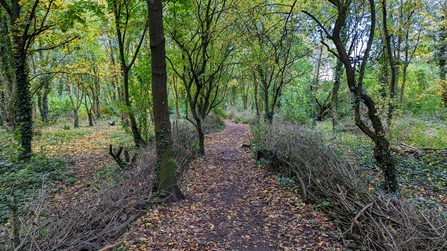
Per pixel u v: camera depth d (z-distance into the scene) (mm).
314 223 4492
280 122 11883
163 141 5672
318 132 8414
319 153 6293
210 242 4066
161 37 5449
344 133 10406
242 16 8656
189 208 5340
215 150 11477
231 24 8805
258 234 4344
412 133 9117
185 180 7117
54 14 8805
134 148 10773
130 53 16969
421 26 9812
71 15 8156
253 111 28266
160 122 5656
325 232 4215
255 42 11234
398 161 6895
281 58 12875
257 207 5430
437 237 3289
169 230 4391
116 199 4711
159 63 5520
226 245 4008
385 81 9992
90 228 3887
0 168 7137
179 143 9109
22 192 5973
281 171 7262
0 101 11531
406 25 7941
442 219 3715
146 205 5168
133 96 10539
